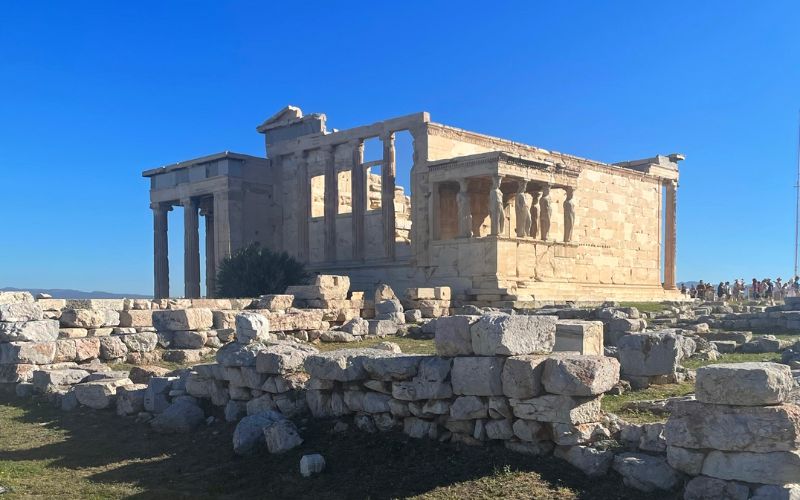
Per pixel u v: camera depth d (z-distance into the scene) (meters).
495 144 51.59
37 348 20.95
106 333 23.94
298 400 14.57
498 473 10.87
